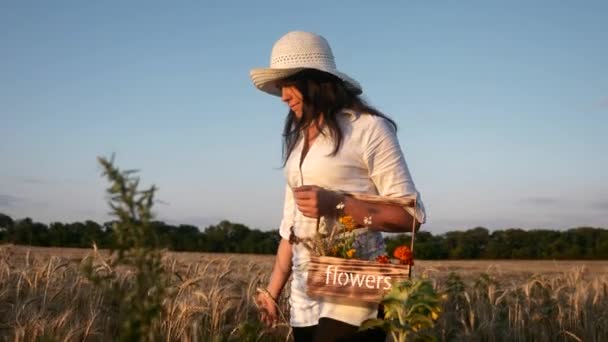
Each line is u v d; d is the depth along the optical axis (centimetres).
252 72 332
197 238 3472
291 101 329
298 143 331
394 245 714
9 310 575
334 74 313
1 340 492
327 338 300
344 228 307
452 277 784
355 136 310
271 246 3431
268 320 379
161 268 155
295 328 326
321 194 296
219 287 653
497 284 813
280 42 332
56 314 552
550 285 823
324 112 312
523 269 2280
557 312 707
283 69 317
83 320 524
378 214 298
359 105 317
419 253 3803
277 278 371
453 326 673
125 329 151
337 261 297
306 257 323
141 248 151
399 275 289
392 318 266
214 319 561
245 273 914
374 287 291
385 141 311
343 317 299
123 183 148
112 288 155
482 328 666
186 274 720
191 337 509
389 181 311
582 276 897
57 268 683
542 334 668
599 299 762
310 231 323
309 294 301
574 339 688
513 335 674
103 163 148
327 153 312
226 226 3491
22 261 916
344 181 313
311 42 326
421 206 304
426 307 258
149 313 153
